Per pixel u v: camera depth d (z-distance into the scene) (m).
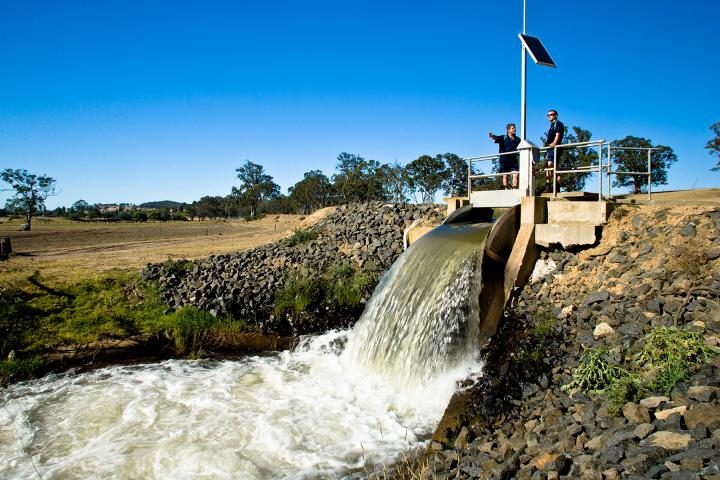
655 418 6.21
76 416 10.26
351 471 7.92
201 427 9.64
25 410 10.58
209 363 13.62
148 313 16.08
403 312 12.30
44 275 19.02
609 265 10.66
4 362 12.77
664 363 7.17
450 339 10.84
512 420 7.68
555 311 10.28
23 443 9.20
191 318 15.42
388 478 7.57
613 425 6.39
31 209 69.88
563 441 6.32
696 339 7.42
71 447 9.04
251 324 15.81
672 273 9.36
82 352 13.78
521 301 11.48
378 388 11.34
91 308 16.25
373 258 19.31
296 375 12.50
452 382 10.06
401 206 25.17
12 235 54.25
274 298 16.92
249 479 7.83
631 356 7.83
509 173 13.68
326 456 8.43
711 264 9.09
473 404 8.65
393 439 8.96
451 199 16.48
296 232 24.44
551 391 7.95
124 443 9.10
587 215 11.59
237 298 16.73
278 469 8.09
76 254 28.19
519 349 9.52
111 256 26.06
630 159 29.48
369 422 9.70
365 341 13.17
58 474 8.12
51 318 15.31
